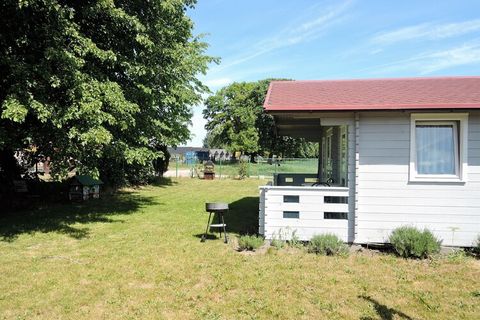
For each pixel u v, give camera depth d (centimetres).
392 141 788
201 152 7925
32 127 982
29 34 895
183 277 608
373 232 795
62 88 904
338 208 812
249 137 5472
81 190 1560
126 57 1089
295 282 587
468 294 543
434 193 779
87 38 933
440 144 790
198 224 1086
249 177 3114
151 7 1147
